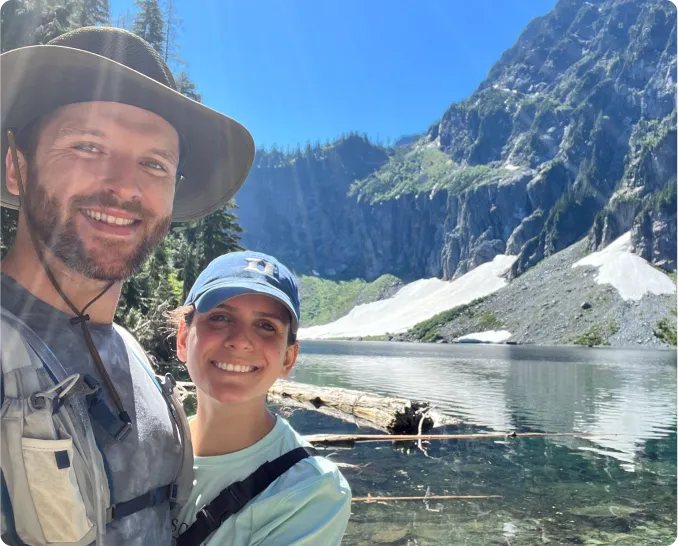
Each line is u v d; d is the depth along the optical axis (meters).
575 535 2.12
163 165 0.55
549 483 2.89
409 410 4.40
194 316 0.73
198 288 0.74
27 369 0.40
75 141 0.50
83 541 0.40
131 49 0.55
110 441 0.47
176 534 0.63
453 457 3.49
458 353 21.36
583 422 5.02
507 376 10.40
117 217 0.50
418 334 41.50
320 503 0.63
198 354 0.71
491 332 37.88
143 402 0.54
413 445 3.84
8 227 3.77
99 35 0.54
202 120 0.60
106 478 0.44
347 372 11.19
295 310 0.74
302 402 5.61
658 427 4.76
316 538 0.60
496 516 2.32
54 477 0.38
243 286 0.69
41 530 0.38
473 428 4.62
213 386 0.68
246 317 0.70
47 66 0.49
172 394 0.62
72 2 6.84
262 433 0.69
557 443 4.02
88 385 0.46
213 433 0.70
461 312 42.72
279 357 0.71
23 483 0.37
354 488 2.74
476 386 8.45
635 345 29.41
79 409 0.44
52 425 0.39
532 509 2.43
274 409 5.21
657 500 2.60
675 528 2.21
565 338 32.97
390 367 12.87
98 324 0.52
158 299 7.97
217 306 0.70
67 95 0.51
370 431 4.26
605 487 2.84
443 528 2.16
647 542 2.06
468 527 2.18
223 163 0.67
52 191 0.49
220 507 0.62
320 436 3.89
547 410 5.81
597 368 12.77
